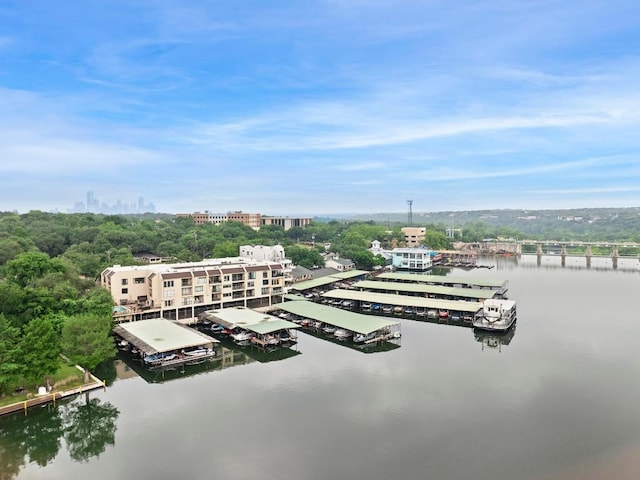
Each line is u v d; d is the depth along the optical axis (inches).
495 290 6053.2
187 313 4601.4
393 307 5324.8
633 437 2225.6
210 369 3294.8
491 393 2758.4
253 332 4055.1
